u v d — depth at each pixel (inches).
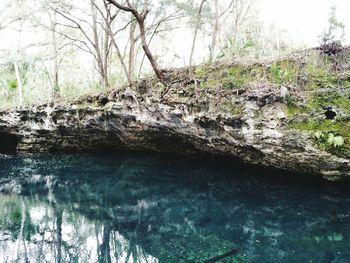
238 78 260.5
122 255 190.9
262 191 261.3
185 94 285.9
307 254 170.6
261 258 170.1
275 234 196.4
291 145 232.8
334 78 222.8
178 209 252.5
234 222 219.8
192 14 401.1
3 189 318.7
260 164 270.7
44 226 237.6
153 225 229.1
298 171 248.2
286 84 234.4
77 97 379.2
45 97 461.4
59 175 351.6
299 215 216.4
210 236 202.7
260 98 241.4
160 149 362.0
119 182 323.9
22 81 488.4
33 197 297.4
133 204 271.4
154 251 190.7
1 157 416.2
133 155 390.9
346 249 172.1
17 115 413.1
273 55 269.0
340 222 201.2
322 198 232.7
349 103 215.6
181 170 333.7
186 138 317.4
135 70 476.1
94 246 205.2
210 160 337.1
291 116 229.5
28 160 402.0
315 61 233.8
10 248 205.0
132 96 319.0
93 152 413.7
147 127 332.2
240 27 401.7
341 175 223.5
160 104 298.5
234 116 251.8
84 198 291.3
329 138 215.3
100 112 353.1
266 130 239.3
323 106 221.8
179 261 175.6
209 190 281.0
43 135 412.5
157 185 307.1
